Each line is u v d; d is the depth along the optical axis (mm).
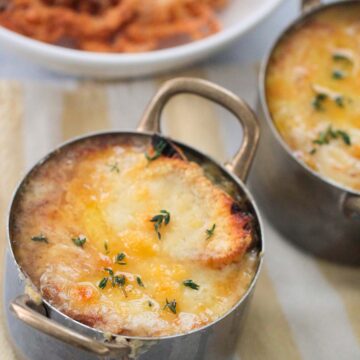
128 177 642
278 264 726
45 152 756
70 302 596
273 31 860
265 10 816
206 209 635
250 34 855
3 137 754
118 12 825
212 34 841
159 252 617
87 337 573
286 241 737
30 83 783
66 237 617
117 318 594
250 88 817
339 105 724
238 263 624
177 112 788
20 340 627
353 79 739
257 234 633
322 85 733
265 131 705
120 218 626
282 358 681
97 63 785
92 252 614
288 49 744
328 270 728
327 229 703
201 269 617
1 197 725
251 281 618
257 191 738
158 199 635
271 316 698
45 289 598
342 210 680
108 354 578
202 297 609
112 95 796
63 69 803
